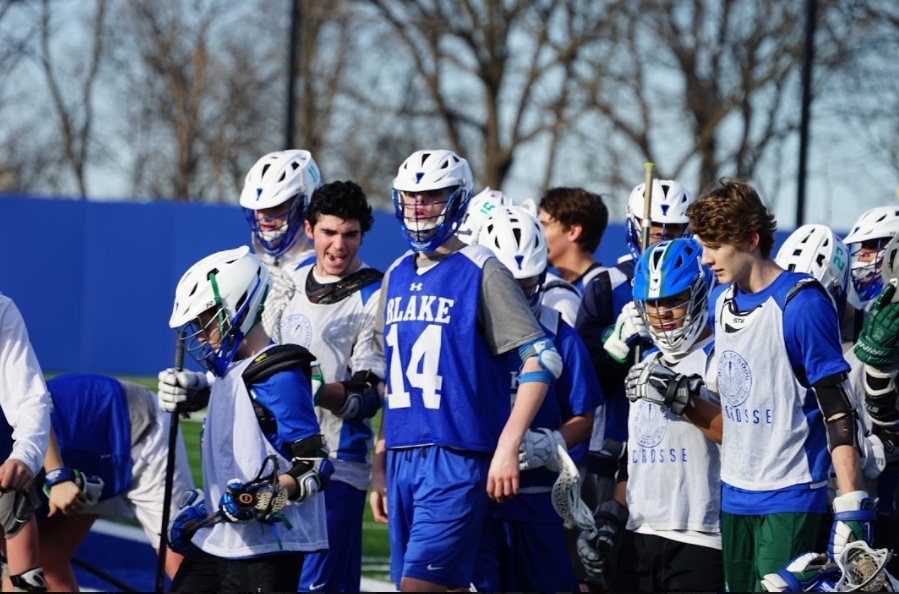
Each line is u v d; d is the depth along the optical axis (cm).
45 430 1569
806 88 6831
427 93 11256
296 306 2072
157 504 2005
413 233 1666
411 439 1644
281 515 1480
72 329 6694
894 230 2109
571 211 2319
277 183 2119
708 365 1669
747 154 10056
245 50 11331
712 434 1652
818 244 1938
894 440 1767
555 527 1828
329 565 2016
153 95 11569
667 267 1647
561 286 2147
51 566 2008
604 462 2078
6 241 6638
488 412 1636
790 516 1509
